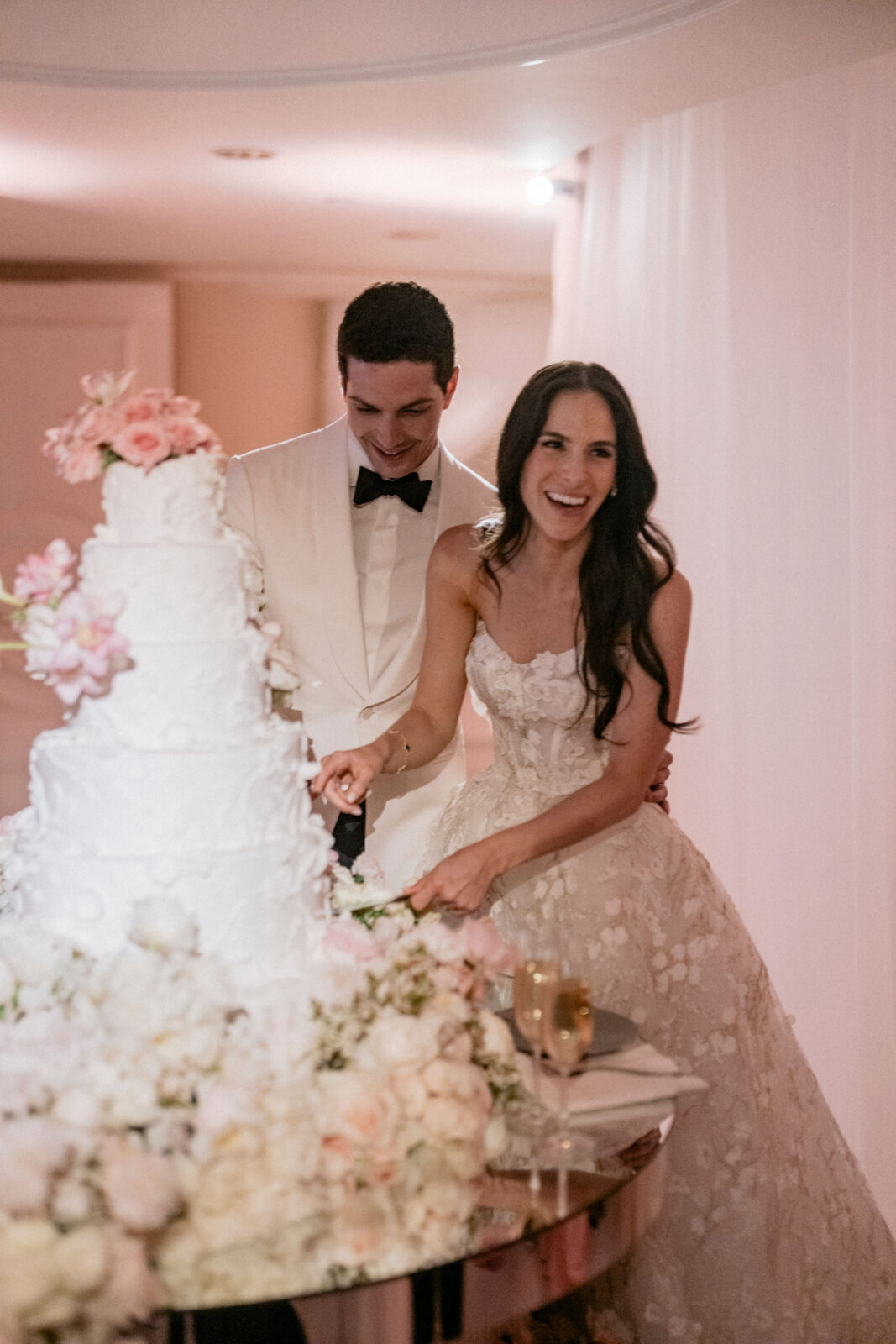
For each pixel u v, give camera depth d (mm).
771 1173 2689
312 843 2146
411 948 2010
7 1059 1751
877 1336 2854
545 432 2625
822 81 4031
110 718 2037
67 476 2084
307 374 7086
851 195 3910
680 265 4637
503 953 2025
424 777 3338
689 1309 2598
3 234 6160
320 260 6758
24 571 2031
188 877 1985
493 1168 1819
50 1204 1569
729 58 3578
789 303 4211
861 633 3916
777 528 4266
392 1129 1777
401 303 3025
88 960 1938
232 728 2078
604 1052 2127
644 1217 1847
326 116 4066
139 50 3697
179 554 2043
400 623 3377
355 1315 1582
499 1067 1983
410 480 3283
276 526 3338
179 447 2074
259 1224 1632
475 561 2912
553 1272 1699
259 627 2256
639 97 3934
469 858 2428
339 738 3342
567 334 5316
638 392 4848
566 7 3480
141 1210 1550
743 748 4391
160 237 6191
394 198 5281
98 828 2008
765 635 4305
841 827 4113
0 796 7012
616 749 2725
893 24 3340
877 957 3920
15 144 4434
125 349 6762
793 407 4199
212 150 4500
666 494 4703
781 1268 2646
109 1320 1509
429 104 3951
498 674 2840
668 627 2729
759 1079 2760
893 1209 3857
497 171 4820
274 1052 1784
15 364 6742
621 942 2682
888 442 3838
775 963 4277
